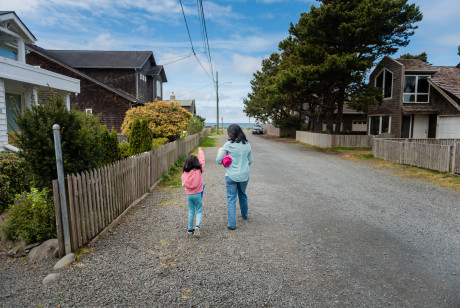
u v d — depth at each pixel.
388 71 21.03
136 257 3.85
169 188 8.09
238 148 4.83
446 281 3.30
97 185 4.49
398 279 3.34
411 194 7.38
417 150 11.35
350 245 4.27
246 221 5.31
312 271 3.51
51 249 3.89
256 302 2.89
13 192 6.20
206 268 3.56
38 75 9.94
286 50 23.94
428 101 20.39
